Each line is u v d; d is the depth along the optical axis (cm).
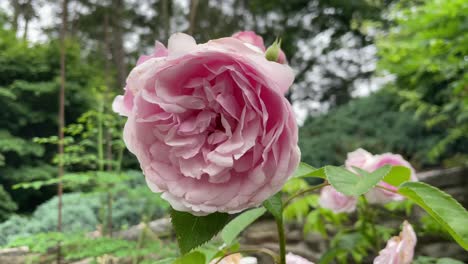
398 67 453
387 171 67
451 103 437
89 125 371
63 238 270
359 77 1269
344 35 1233
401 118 658
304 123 797
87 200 450
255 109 52
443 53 408
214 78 55
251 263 89
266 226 385
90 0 865
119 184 328
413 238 96
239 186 54
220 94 53
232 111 53
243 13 1032
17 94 728
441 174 433
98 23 920
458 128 501
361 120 705
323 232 208
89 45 964
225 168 52
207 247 99
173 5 945
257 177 52
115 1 887
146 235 304
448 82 460
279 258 75
